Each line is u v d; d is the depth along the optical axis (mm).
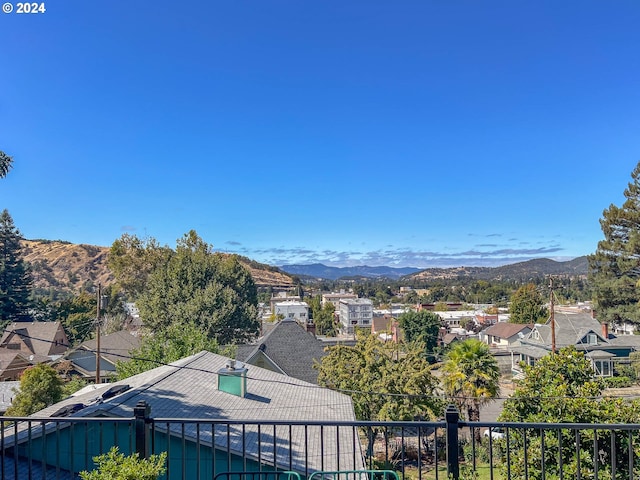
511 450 11531
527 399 12438
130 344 43938
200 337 27109
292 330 35188
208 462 9656
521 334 61625
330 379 22484
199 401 12633
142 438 4586
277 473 4586
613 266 39250
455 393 23234
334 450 10742
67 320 59719
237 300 43969
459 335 72125
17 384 29625
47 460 9539
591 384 12523
